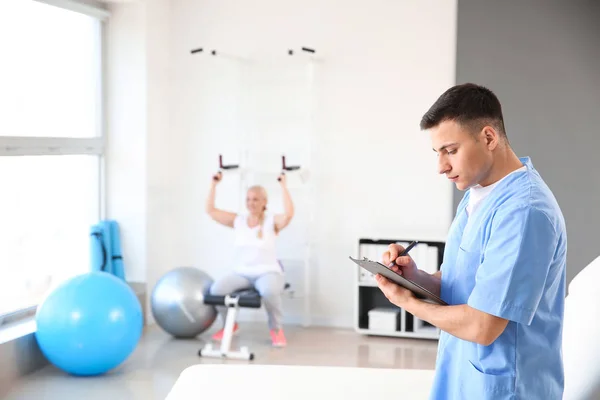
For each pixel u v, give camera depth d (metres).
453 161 1.94
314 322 5.99
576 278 2.58
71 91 5.38
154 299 5.28
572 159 5.45
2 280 4.64
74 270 5.43
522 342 1.90
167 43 6.08
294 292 5.97
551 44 5.44
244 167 6.00
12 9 4.66
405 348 5.30
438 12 5.65
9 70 4.64
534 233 1.82
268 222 5.49
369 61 5.79
